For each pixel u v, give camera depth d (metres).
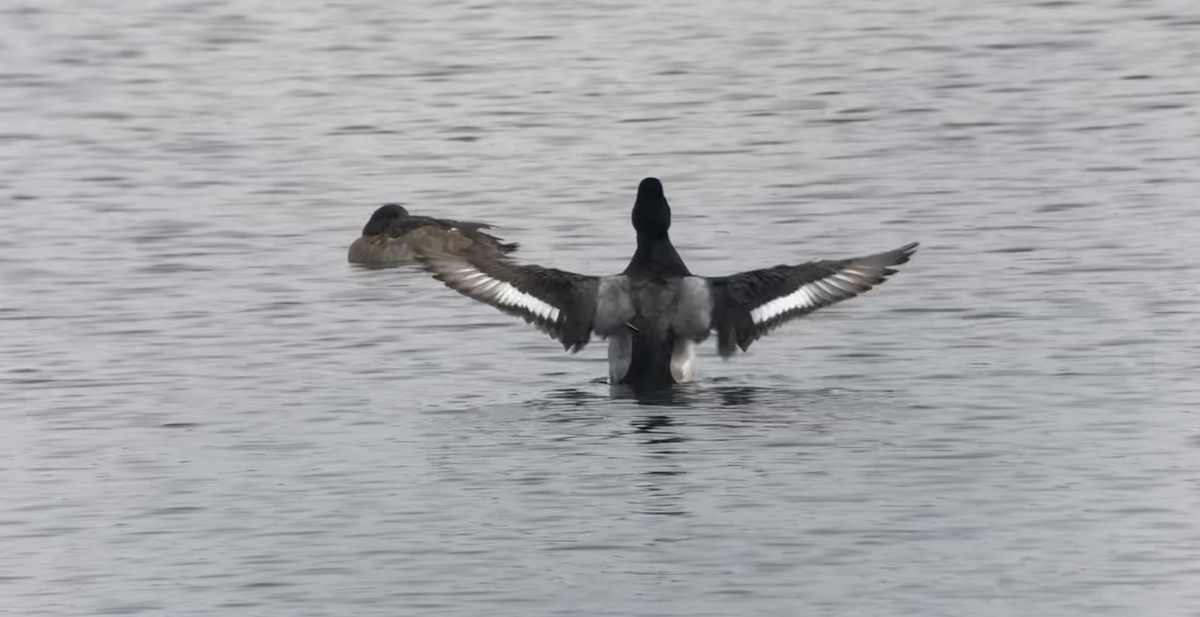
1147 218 25.75
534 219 27.48
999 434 16.62
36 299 23.05
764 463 15.88
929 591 13.06
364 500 15.26
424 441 16.80
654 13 44.53
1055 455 15.98
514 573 13.55
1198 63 37.25
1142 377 18.45
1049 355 19.36
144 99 37.47
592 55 40.31
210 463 16.47
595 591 13.17
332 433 17.25
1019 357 19.33
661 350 17.48
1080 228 25.28
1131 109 33.56
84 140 34.03
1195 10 42.19
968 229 25.53
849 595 13.02
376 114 35.66
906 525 14.34
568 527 14.45
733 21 43.28
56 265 24.92
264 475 16.06
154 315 22.19
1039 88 35.62
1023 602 12.84
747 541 14.05
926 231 25.52
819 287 17.14
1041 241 24.62
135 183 30.52
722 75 37.91
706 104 35.44
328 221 27.86
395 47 41.75
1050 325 20.53
